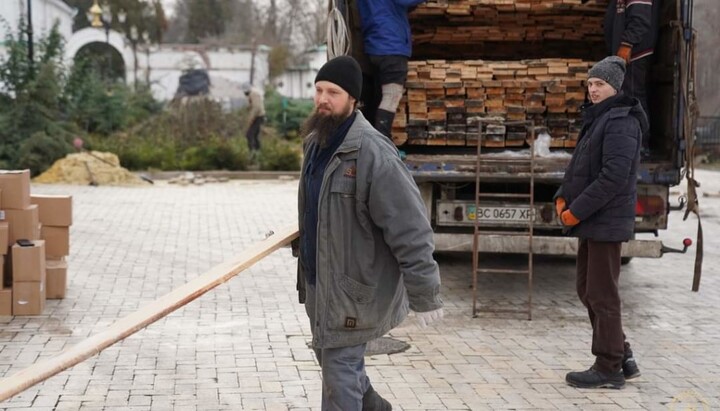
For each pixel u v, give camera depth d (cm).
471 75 1102
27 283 954
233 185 2727
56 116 2944
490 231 1077
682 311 1049
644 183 1038
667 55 1084
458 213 1070
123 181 2645
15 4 4172
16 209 962
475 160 1032
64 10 5294
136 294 1084
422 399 708
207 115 3666
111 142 3256
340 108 517
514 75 1105
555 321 987
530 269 992
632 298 1124
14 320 938
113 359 804
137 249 1420
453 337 909
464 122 1119
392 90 1061
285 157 3234
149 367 782
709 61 3766
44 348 834
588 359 832
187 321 952
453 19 1202
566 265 1348
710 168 3731
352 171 512
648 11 1024
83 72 3572
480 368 799
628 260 1370
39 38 3197
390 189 504
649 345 888
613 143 691
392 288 528
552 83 1098
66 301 1034
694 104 1040
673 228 1844
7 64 2847
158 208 1989
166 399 698
